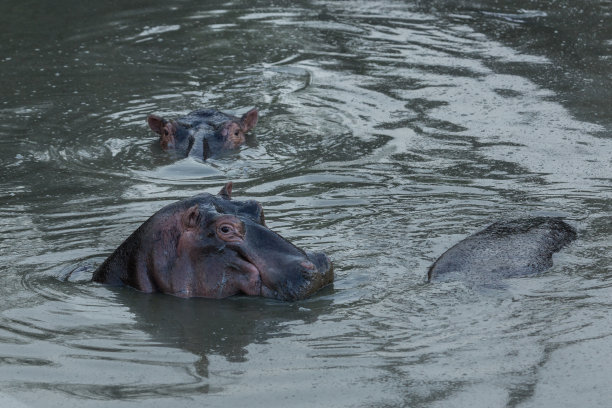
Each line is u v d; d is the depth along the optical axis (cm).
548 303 1238
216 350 1139
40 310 1280
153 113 2364
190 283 1344
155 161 2039
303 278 1296
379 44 2906
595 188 1742
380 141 2092
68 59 2800
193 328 1216
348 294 1303
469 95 2394
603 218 1579
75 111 2372
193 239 1348
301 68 2702
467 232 1530
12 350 1148
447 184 1789
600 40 2869
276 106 2397
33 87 2552
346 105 2373
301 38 2997
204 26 3158
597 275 1331
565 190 1736
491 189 1753
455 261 1377
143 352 1138
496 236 1460
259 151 2083
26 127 2253
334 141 2112
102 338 1184
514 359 1076
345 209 1666
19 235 1583
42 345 1163
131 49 2906
